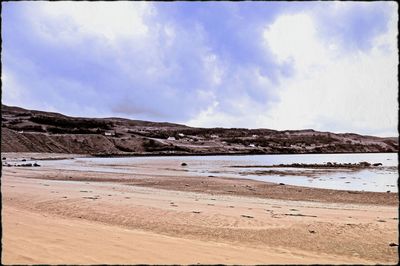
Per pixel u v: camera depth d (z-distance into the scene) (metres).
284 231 9.49
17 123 124.75
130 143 113.88
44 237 6.66
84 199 14.02
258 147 147.62
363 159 80.06
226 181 27.41
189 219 10.80
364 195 20.03
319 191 21.77
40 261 5.39
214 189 22.44
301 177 33.19
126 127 172.12
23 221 7.95
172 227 9.74
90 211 11.63
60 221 8.66
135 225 9.91
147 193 18.56
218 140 157.38
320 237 8.94
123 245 6.63
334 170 42.25
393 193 20.67
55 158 70.88
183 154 107.06
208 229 9.59
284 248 7.76
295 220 11.00
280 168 45.88
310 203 17.02
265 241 8.43
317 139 183.12
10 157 67.81
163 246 6.81
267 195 19.98
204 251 6.70
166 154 103.50
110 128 146.62
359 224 10.45
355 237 8.97
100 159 72.19
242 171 40.34
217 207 13.51
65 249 6.07
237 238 8.66
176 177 30.61
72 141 100.88
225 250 6.93
